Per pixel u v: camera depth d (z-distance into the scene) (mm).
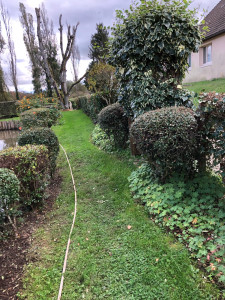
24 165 2764
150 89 3428
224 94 2406
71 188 3707
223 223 2139
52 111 10352
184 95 3330
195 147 2666
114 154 5055
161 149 2479
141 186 3178
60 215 2922
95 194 3400
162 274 1812
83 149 5871
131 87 3682
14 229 2486
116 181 3695
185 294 1626
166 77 3459
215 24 10555
